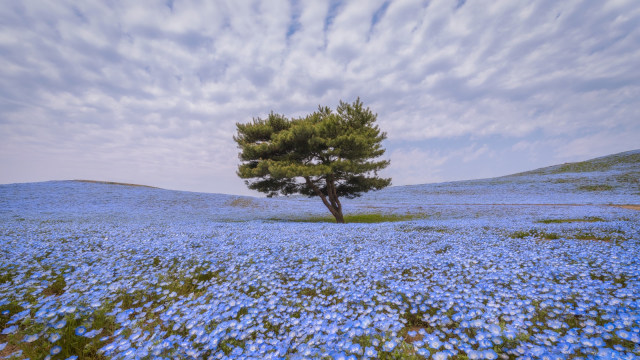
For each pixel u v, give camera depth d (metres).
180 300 5.17
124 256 8.34
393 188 76.94
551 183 59.88
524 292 5.10
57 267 6.82
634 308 4.35
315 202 53.03
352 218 33.41
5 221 19.34
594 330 3.74
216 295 5.19
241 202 44.16
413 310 4.57
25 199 34.47
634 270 6.17
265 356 3.26
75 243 9.90
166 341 3.39
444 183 79.88
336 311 4.66
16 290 5.27
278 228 16.45
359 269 7.14
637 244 9.76
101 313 4.47
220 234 13.30
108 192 43.22
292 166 22.17
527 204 39.62
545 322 4.17
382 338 3.60
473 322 3.93
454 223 19.38
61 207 31.95
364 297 5.04
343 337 3.65
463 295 5.01
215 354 3.40
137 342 3.58
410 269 7.39
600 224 15.83
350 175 26.39
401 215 34.41
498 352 3.35
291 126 24.88
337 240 11.74
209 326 4.05
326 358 3.08
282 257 8.38
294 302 5.08
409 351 3.50
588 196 44.41
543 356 3.07
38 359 3.39
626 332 3.48
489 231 14.80
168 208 36.69
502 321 4.21
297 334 3.87
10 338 3.83
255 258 8.20
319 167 23.02
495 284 5.88
